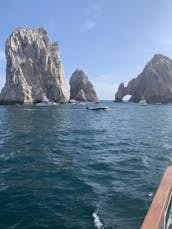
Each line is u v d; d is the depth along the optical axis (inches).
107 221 306.8
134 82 7288.4
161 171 508.4
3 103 5113.2
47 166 558.9
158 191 165.8
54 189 413.4
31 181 454.9
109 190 406.3
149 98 6328.7
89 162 595.8
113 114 2608.3
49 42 6284.5
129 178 466.6
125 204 352.8
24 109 3344.0
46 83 5772.6
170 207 174.7
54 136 1027.9
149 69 6525.6
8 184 438.0
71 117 2105.1
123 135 1083.3
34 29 6181.1
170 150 721.0
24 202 361.1
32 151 722.8
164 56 6914.4
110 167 547.2
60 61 6245.1
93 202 360.5
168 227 165.8
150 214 140.9
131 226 294.8
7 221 306.8
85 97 7199.8
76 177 475.8
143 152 700.7
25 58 5556.1
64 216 320.2
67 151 729.0
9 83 5137.8
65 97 5925.2
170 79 6348.4
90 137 1024.2
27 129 1248.8
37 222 304.7
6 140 917.2
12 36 5516.7
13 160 613.9
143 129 1291.8
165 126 1419.8
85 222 304.8
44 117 2031.3
